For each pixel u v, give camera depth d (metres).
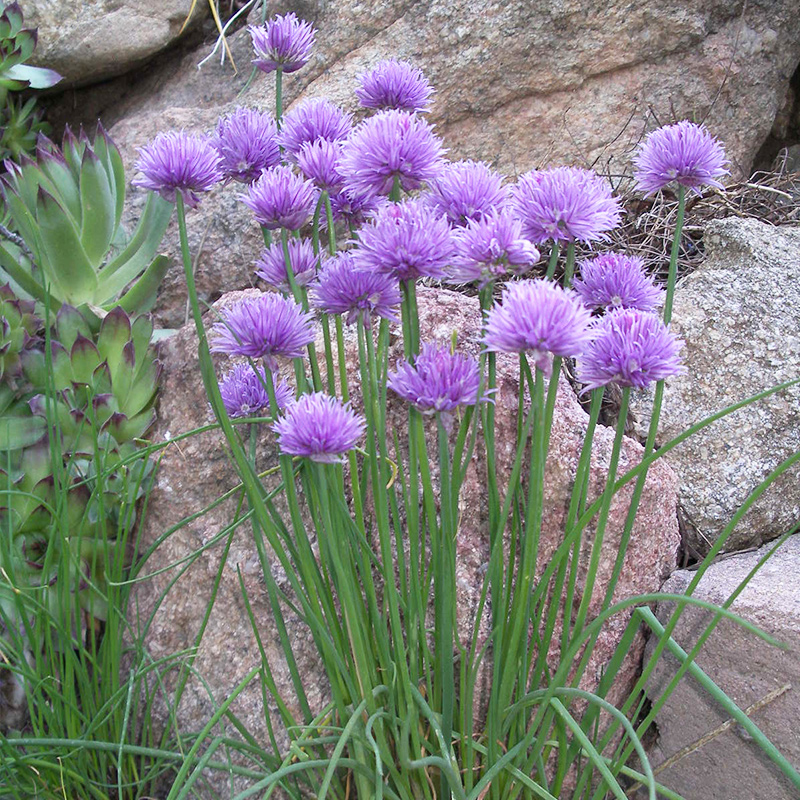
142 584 0.57
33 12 0.86
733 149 0.81
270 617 0.53
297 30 0.45
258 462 0.55
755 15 0.80
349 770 0.44
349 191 0.42
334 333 0.59
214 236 0.76
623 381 0.38
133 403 0.60
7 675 0.56
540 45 0.78
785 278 0.64
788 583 0.51
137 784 0.51
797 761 0.47
